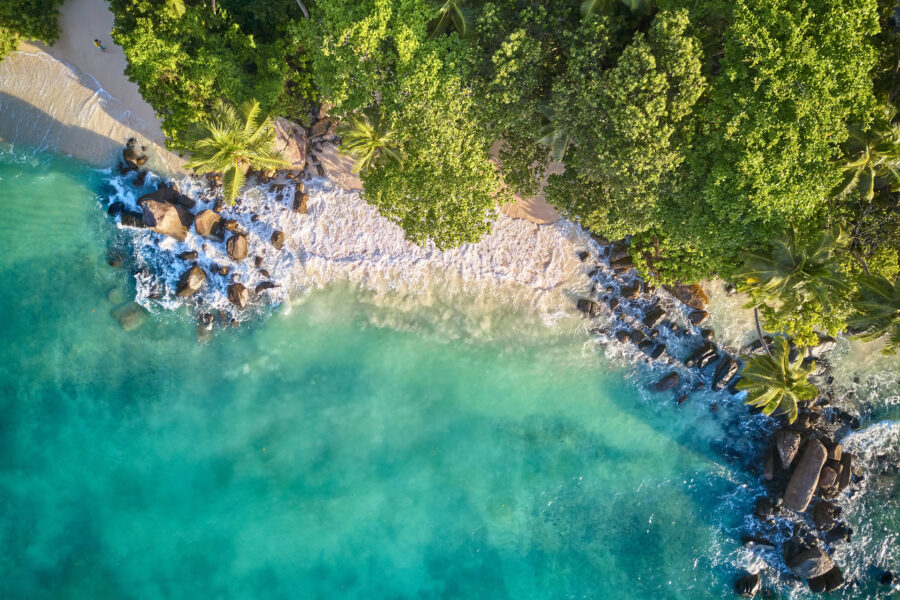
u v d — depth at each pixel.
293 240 28.72
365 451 29.67
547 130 22.89
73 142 28.27
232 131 21.36
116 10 24.22
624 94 20.62
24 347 28.86
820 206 22.75
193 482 29.27
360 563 29.67
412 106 21.83
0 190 28.42
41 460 29.05
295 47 24.28
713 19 21.84
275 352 29.30
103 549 29.17
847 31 20.02
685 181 22.56
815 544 29.75
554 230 28.92
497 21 22.25
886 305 22.31
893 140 21.02
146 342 28.94
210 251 28.34
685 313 29.09
